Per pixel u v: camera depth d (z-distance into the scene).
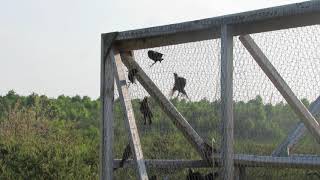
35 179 11.29
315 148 4.92
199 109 5.08
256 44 4.80
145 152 5.52
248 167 4.92
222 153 4.76
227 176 4.73
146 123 5.50
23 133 16.27
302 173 4.87
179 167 5.27
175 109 5.26
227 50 4.83
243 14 4.73
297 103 4.60
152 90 5.39
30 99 28.09
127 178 5.47
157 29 5.23
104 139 5.62
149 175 5.43
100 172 5.64
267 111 4.84
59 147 12.81
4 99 28.58
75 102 35.91
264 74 4.74
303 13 4.41
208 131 5.05
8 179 11.16
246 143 4.93
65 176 11.35
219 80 4.85
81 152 12.85
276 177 4.89
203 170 5.24
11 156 12.11
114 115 5.63
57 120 20.53
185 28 5.07
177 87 5.19
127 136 5.43
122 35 5.50
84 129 22.39
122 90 5.46
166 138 5.45
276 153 4.84
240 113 4.89
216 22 4.89
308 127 4.67
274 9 4.55
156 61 5.38
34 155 11.90
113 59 5.60
